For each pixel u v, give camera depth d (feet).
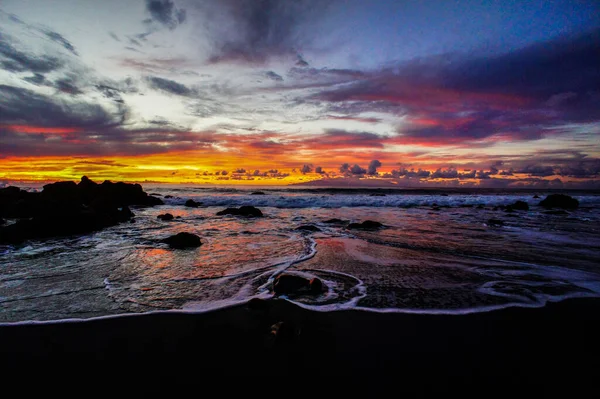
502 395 8.66
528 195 145.18
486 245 29.71
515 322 13.07
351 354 10.62
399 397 8.56
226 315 13.50
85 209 42.24
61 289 16.63
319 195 117.60
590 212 72.33
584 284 17.98
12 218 47.50
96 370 9.71
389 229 40.52
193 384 9.05
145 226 42.83
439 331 12.28
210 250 26.86
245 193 126.72
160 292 16.21
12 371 9.60
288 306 14.47
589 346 11.27
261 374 9.53
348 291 16.51
